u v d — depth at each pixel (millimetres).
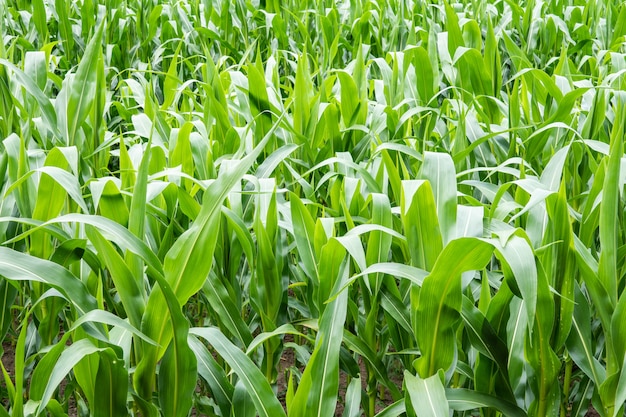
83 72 2961
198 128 3260
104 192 1993
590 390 2365
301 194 3482
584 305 2119
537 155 3291
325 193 3391
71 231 2502
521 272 1619
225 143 3273
